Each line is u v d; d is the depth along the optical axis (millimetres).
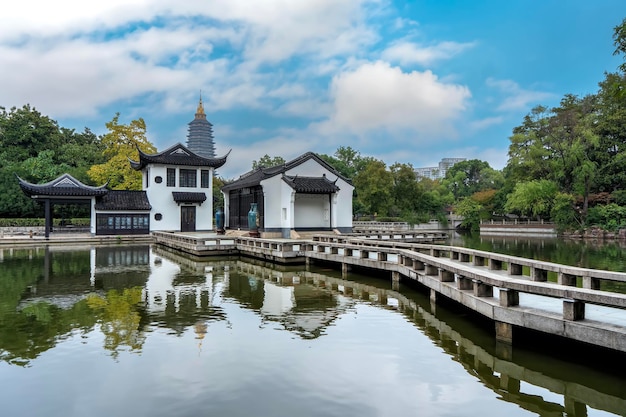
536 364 8125
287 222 31547
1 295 14844
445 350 8938
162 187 45688
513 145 59750
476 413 6289
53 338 9844
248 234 33688
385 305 13203
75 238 40312
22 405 6555
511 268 12406
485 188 95938
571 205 50062
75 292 15383
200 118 120375
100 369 7941
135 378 7520
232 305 13203
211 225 47812
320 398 6742
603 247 33375
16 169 50844
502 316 8953
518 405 6543
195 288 16188
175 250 32688
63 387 7176
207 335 10008
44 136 61656
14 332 10336
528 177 55719
